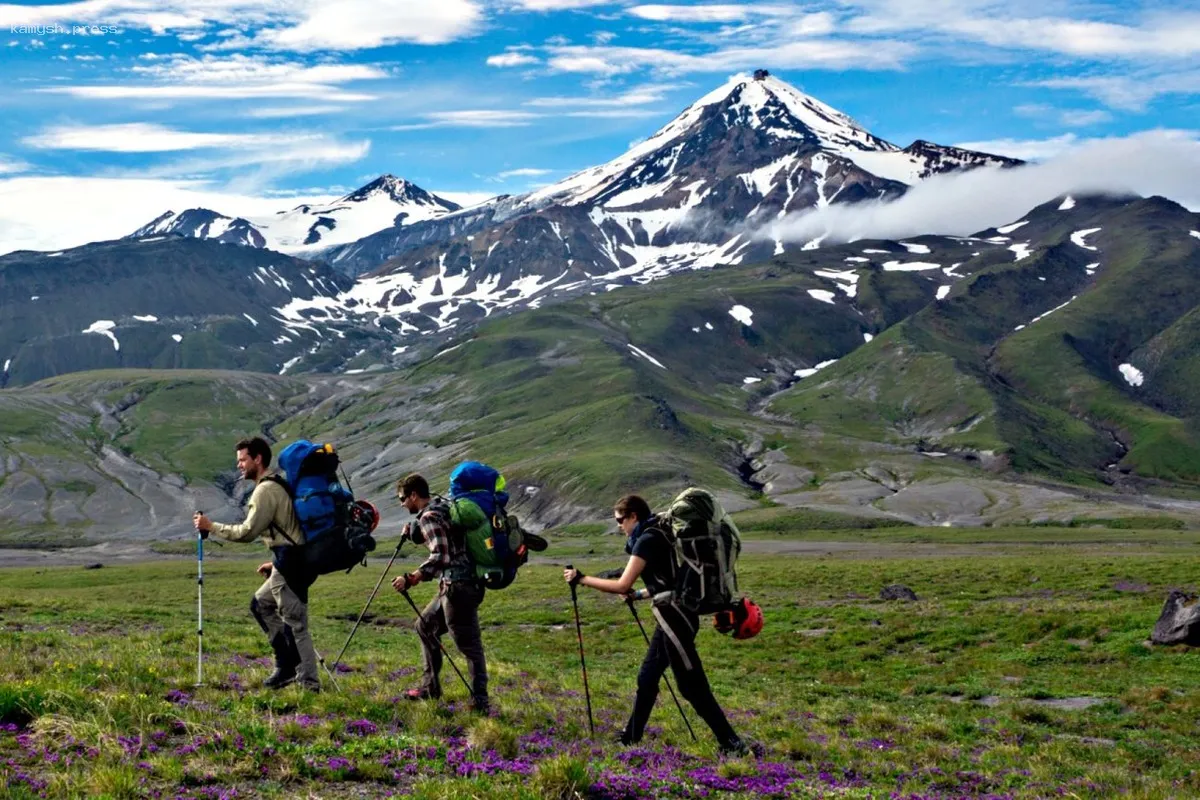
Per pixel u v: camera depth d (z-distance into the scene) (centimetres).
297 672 1481
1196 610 3141
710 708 1383
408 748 1208
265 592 1502
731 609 1334
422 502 1464
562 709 1702
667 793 1132
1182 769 1695
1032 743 1891
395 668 2083
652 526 1352
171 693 1369
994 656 3334
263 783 1045
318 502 1405
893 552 13138
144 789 970
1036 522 19562
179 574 11738
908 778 1411
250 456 1439
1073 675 2947
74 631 2852
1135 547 13238
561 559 13262
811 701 2509
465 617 1434
